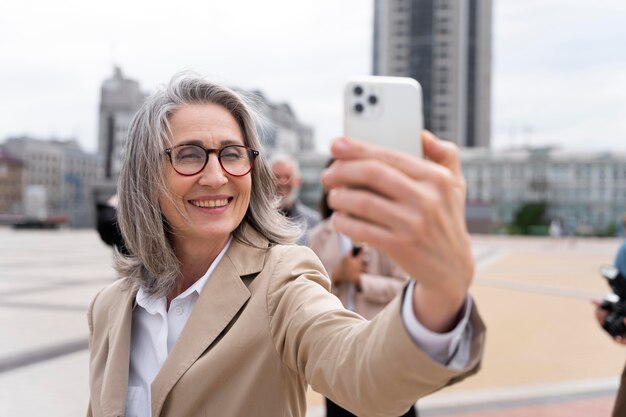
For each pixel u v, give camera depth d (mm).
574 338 7586
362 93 817
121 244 1914
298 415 1395
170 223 1580
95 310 1789
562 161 69938
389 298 3082
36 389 4945
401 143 809
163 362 1518
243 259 1522
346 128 812
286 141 95688
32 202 50094
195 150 1511
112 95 63094
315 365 1137
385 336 879
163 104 1558
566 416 4516
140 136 1566
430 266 723
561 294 12094
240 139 1584
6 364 5695
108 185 54031
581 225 66750
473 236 51062
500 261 21828
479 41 112625
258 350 1358
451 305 778
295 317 1279
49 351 6215
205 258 1597
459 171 761
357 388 968
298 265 1455
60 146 101312
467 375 835
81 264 16531
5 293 10578
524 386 5336
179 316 1560
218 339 1418
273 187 1699
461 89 109750
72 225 50812
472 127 112625
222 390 1369
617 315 2621
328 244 3223
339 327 1146
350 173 700
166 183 1532
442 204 698
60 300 9734
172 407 1380
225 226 1520
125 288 1712
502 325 8523
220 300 1452
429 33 109688
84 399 4723
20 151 93812
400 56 111062
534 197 69562
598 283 14219
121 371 1552
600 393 5125
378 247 716
